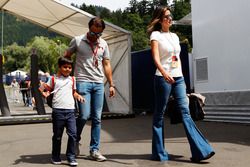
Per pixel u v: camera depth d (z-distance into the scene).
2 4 13.23
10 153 5.41
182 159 4.68
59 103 4.44
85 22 12.62
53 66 74.81
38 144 6.28
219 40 10.03
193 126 4.55
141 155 5.02
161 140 4.64
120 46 13.09
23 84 20.91
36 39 84.25
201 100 4.78
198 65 10.84
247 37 9.14
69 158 4.39
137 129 8.41
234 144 5.84
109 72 4.95
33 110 16.44
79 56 4.75
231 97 9.20
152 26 4.72
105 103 13.98
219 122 9.45
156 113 4.63
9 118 10.27
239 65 9.40
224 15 9.84
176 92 4.59
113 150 5.47
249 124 8.78
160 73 4.53
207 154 4.41
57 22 13.67
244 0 9.20
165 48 4.54
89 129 8.52
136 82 14.38
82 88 4.68
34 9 12.60
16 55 95.00
